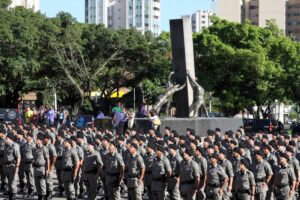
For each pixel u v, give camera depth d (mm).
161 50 59812
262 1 158750
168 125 34000
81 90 57406
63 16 58969
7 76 57688
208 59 53438
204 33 54812
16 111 45531
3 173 22641
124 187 22297
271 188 18594
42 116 38969
